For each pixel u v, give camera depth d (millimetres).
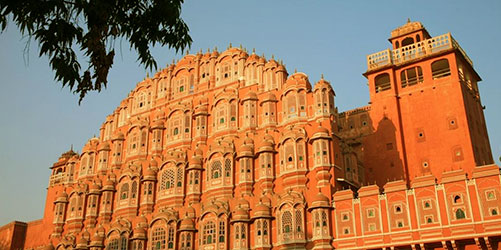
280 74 60875
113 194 66688
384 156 57562
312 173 51906
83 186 70438
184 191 59781
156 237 57312
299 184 51906
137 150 67188
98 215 66938
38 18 13594
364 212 46344
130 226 60375
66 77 14031
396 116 58188
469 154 52531
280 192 53344
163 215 57500
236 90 62500
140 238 58094
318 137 52344
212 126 62406
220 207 53875
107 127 75500
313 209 48344
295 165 52625
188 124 64188
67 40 13914
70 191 73562
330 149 52156
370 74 61844
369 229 45531
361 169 57375
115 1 14562
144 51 15266
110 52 14625
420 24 65438
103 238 62125
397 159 56469
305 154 52875
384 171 56969
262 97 60281
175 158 61562
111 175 68000
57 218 70250
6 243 78062
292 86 57562
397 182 45844
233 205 54094
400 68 60594
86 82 14312
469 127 54188
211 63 66812
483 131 59781
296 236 48281
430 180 44344
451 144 54000
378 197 46156
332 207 48281
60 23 13703
